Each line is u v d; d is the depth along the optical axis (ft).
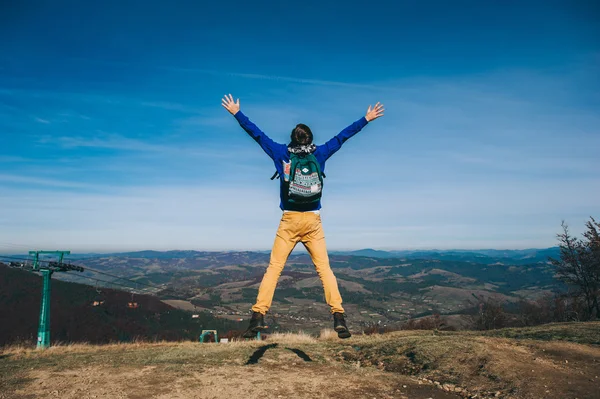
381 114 13.87
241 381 14.78
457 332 35.76
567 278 95.55
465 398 13.92
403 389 14.75
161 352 21.29
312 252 13.47
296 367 17.78
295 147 12.97
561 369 15.97
